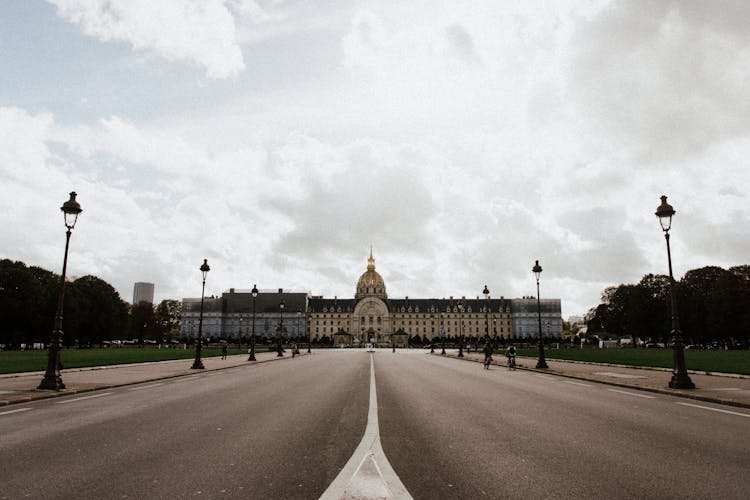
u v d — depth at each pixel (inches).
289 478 292.4
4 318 3506.4
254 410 568.1
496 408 592.7
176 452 356.5
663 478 295.4
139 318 5816.9
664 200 913.5
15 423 477.4
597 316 5585.6
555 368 1390.3
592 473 305.9
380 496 261.0
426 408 591.2
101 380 944.3
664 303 4175.7
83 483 282.0
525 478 294.8
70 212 833.5
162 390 800.9
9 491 268.1
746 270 3779.5
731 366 1354.6
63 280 814.5
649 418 518.9
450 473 304.8
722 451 364.8
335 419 505.0
